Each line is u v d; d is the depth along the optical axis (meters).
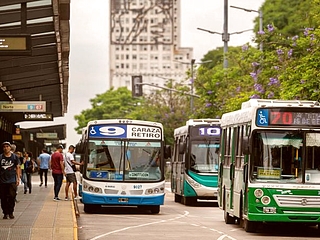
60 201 57.66
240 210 40.19
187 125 65.06
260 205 37.62
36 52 56.03
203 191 63.06
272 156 37.91
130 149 52.69
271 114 38.12
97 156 52.53
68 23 47.56
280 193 37.59
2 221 39.78
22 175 70.38
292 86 56.72
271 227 42.75
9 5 41.00
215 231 40.22
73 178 58.69
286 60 68.19
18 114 81.12
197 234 38.50
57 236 32.88
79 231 39.62
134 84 105.00
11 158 40.81
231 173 43.03
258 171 37.88
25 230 35.19
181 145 60.34
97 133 52.78
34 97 86.19
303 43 62.38
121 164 52.41
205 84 96.75
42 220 40.41
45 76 70.19
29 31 48.72
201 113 96.94
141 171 52.53
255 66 72.00
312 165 37.97
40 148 169.50
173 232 39.47
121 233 38.62
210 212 56.22
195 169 63.59
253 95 68.06
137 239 35.78
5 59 58.59
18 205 52.78
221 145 47.00
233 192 42.34
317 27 60.72
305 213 37.66
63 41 53.78
